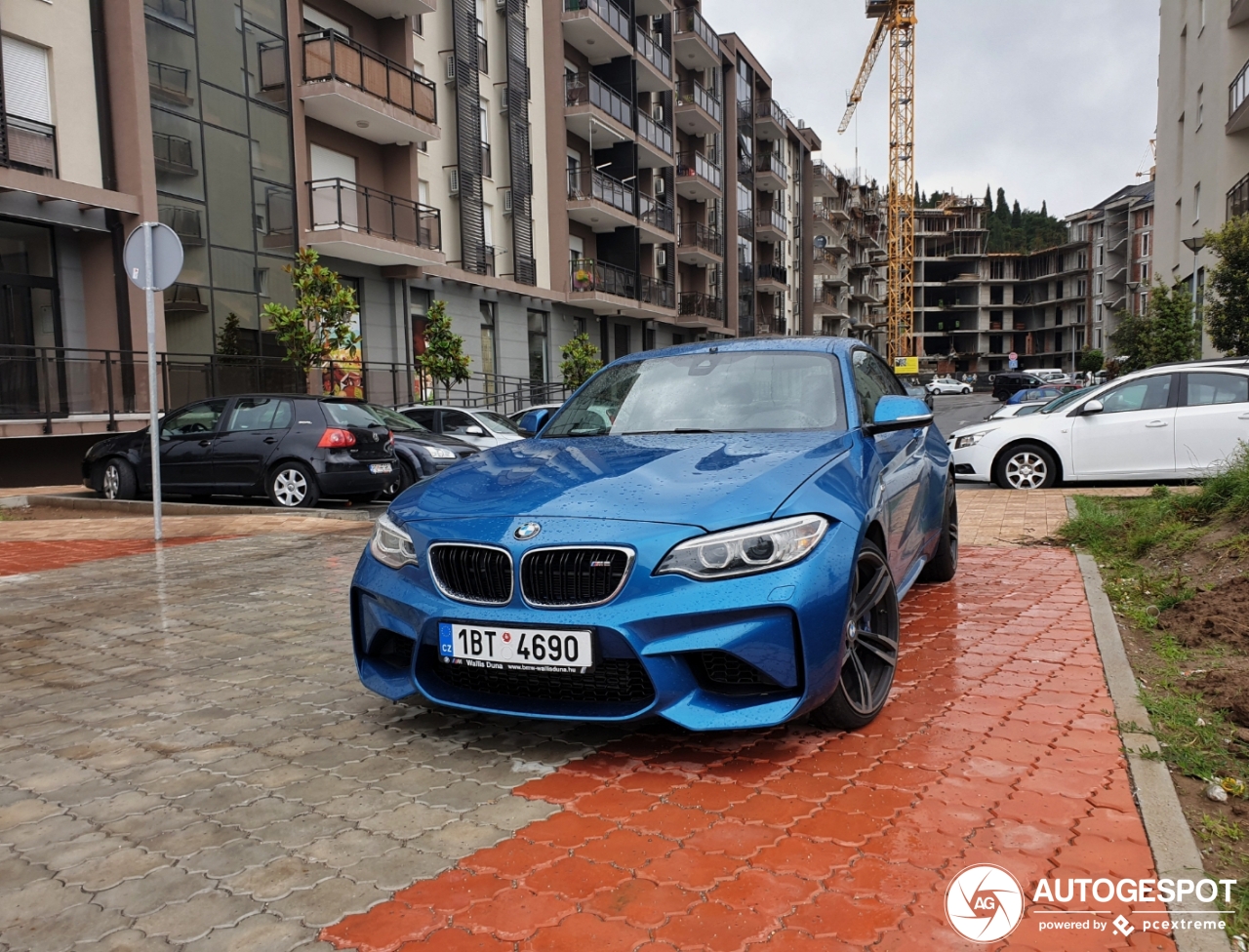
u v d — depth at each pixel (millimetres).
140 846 2455
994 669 3838
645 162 36750
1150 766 2777
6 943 2006
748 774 2811
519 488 3180
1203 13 26047
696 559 2707
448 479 3502
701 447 3439
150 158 15656
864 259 92438
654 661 2682
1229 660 3920
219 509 10273
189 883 2250
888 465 3887
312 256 16500
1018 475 10453
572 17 29750
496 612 2828
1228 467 7391
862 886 2154
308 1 19969
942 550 5445
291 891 2199
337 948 1956
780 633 2699
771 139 56844
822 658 2766
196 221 16781
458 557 2941
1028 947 1907
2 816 2664
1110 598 5262
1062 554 6586
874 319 104500
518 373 28156
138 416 15281
